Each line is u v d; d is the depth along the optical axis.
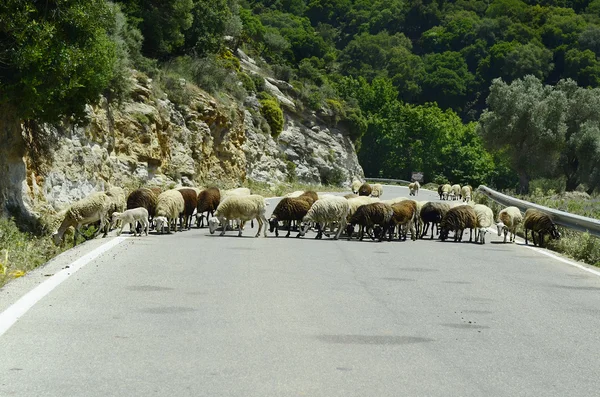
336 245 19.83
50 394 6.59
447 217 22.09
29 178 25.92
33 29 21.14
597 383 7.30
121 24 41.22
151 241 19.33
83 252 16.16
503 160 85.88
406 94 155.50
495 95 82.00
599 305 11.55
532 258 18.05
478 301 11.61
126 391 6.71
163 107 43.72
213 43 64.31
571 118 82.56
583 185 85.31
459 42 174.62
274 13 143.88
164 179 41.53
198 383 6.97
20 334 8.66
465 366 7.80
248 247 18.45
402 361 7.92
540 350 8.59
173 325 9.30
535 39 166.25
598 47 166.62
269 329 9.20
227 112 54.72
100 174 33.00
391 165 124.62
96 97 25.94
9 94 22.06
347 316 10.12
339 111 88.25
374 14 188.00
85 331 8.89
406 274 14.38
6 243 18.64
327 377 7.24
